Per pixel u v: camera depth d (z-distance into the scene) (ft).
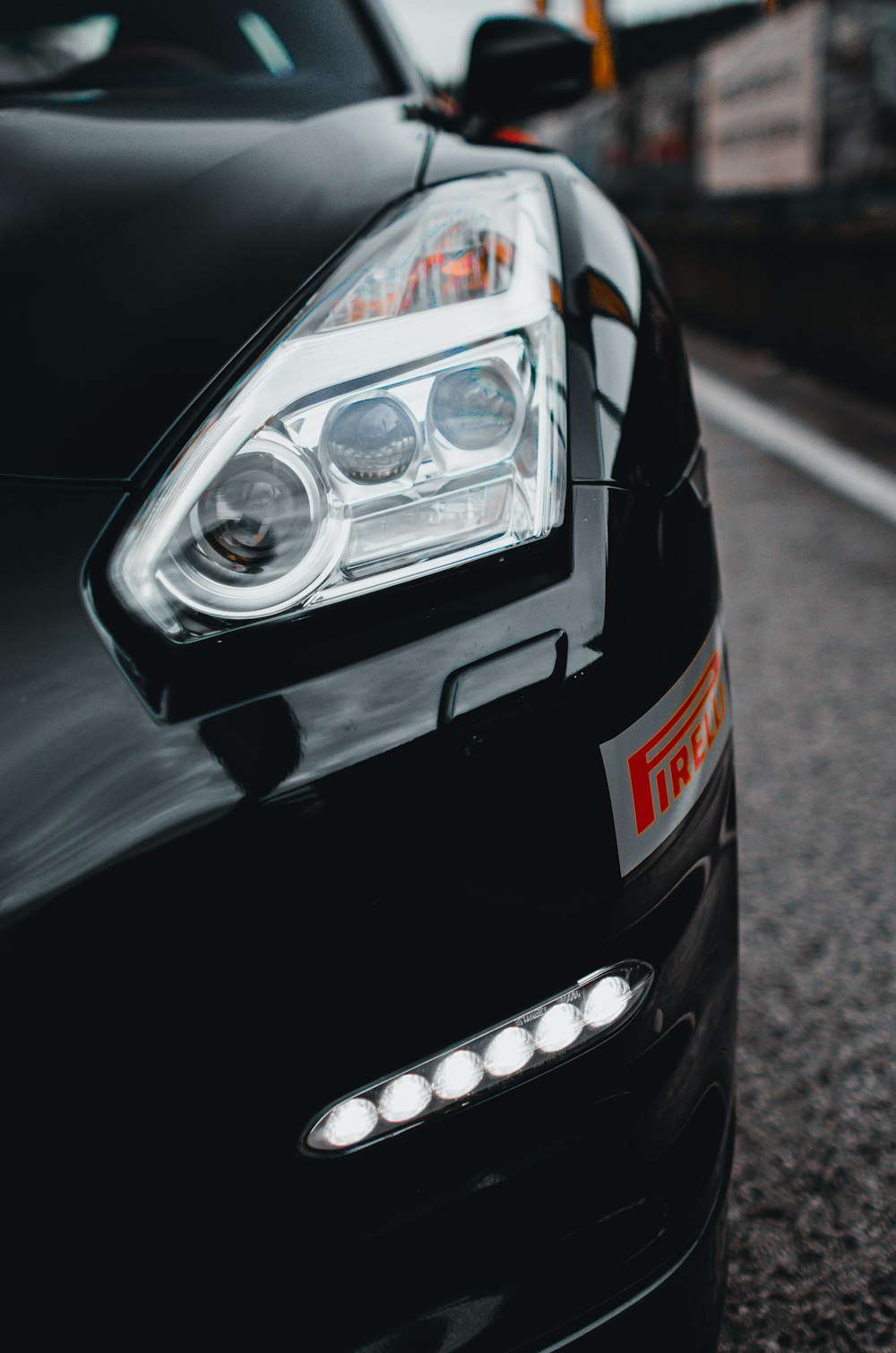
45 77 5.43
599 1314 3.66
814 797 8.37
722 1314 4.05
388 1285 3.51
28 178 4.09
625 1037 3.62
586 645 3.51
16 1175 3.23
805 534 14.17
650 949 3.63
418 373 3.60
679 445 4.00
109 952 3.19
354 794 3.31
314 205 4.00
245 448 3.46
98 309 3.70
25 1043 3.17
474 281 3.83
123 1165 3.27
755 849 7.80
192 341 3.62
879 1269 4.96
